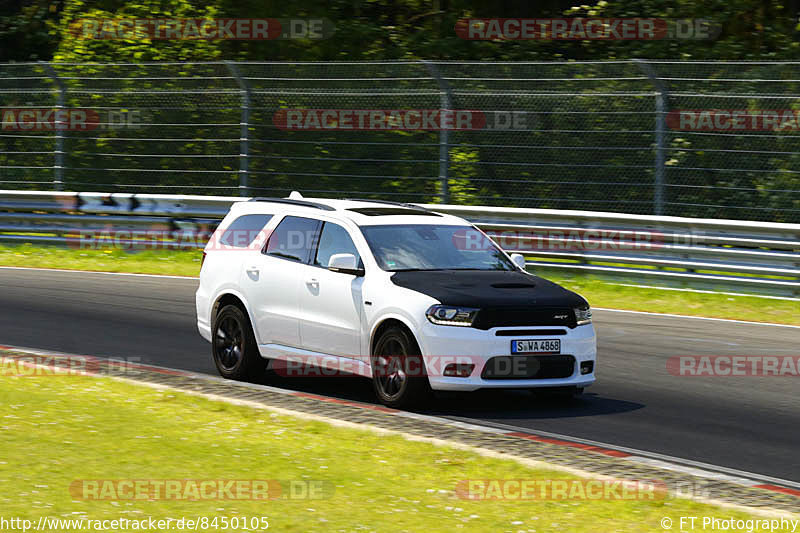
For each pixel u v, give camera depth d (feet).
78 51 321.73
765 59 297.94
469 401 116.16
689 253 195.62
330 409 108.27
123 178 286.66
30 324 157.89
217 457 88.79
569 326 111.24
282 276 121.08
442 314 107.34
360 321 112.68
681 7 310.24
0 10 392.06
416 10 349.82
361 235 117.50
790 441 101.19
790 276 185.78
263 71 273.54
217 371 130.00
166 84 283.38
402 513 75.10
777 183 224.12
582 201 234.79
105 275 211.00
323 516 73.82
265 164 273.33
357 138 263.70
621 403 115.85
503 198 249.96
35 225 246.68
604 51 318.45
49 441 91.81
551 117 247.29
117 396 111.55
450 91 229.25
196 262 228.43
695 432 103.91
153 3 325.83
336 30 325.21
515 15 338.54
